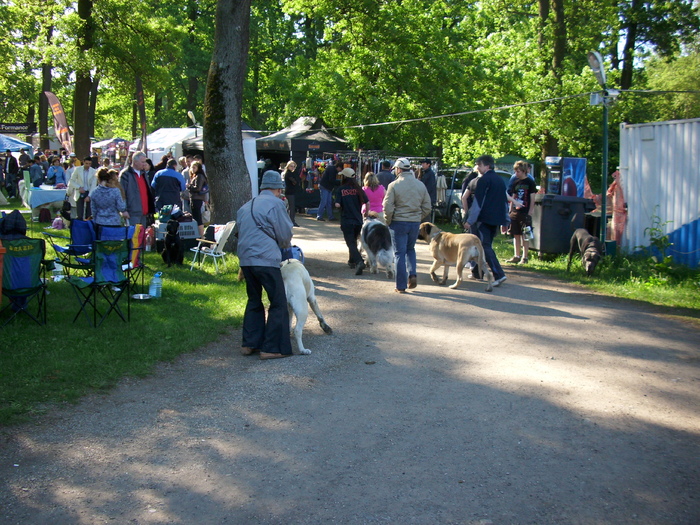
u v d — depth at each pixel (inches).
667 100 1266.0
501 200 370.6
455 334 272.8
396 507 135.3
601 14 935.7
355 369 227.1
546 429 176.1
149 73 927.0
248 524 128.7
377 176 453.4
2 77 1251.8
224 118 439.5
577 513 133.6
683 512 134.5
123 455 158.1
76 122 912.3
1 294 247.4
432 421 181.3
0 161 993.5
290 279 248.5
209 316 291.0
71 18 852.6
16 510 131.9
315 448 163.5
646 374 222.8
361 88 873.5
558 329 281.9
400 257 349.1
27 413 179.5
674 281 385.4
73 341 243.8
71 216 570.3
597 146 1286.9
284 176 629.9
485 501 137.9
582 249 416.2
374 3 835.4
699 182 406.6
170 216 419.8
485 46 1032.8
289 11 911.0
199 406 191.2
